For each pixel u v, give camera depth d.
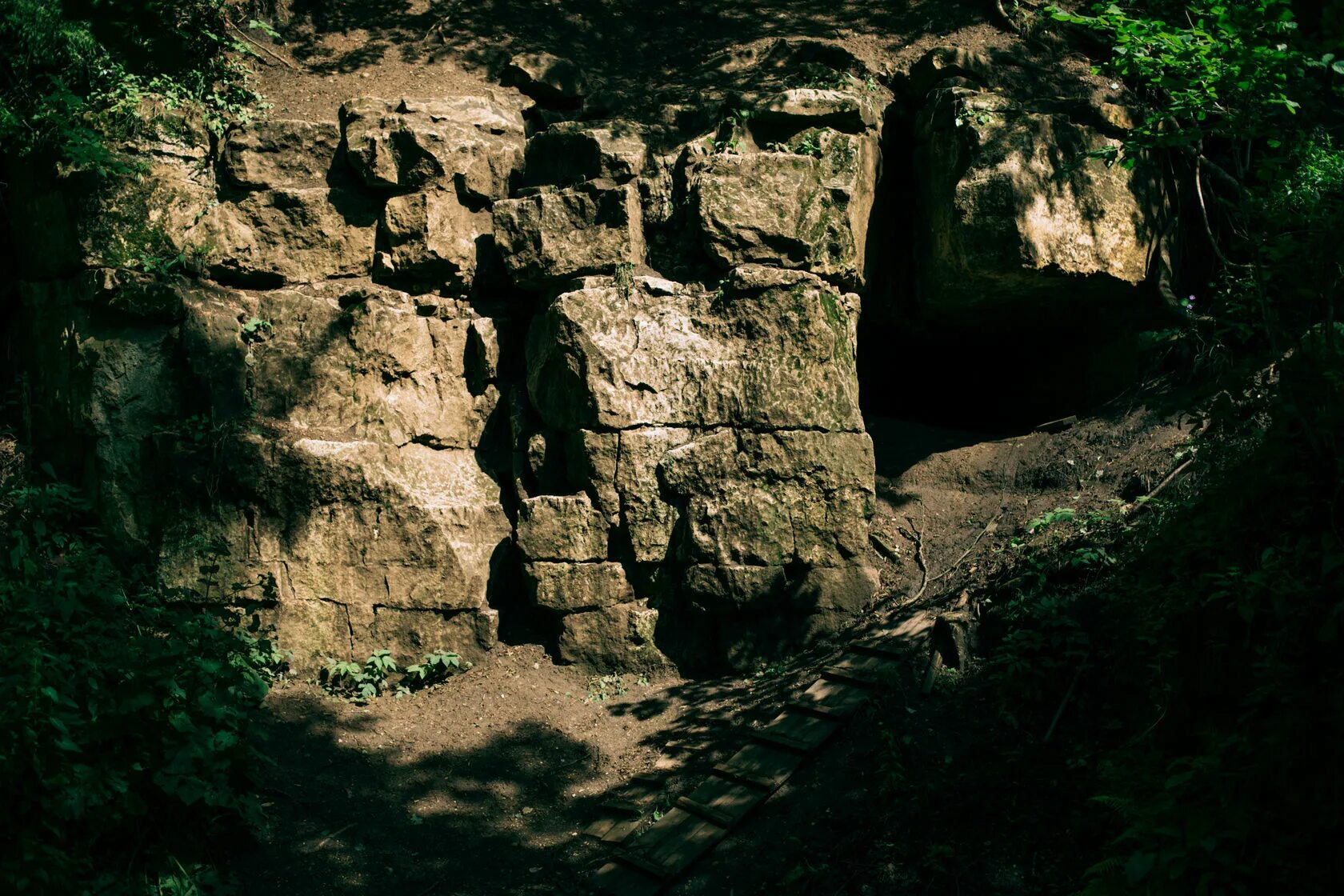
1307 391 4.70
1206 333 7.96
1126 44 6.80
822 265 8.33
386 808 6.87
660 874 6.18
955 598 7.29
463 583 8.11
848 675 7.17
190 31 9.00
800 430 8.00
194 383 8.25
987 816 5.83
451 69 9.82
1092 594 6.64
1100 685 6.21
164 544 7.99
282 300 8.58
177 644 6.45
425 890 6.32
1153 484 7.18
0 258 9.43
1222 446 6.11
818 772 6.60
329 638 8.02
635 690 7.93
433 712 7.75
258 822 6.40
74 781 5.64
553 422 8.29
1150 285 8.42
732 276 8.17
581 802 7.01
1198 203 8.70
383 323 8.48
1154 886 4.41
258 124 8.93
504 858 6.57
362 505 8.09
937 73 8.96
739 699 7.57
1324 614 4.43
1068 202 8.13
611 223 8.40
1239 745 4.46
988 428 10.25
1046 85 9.10
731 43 10.21
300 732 7.41
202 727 6.28
